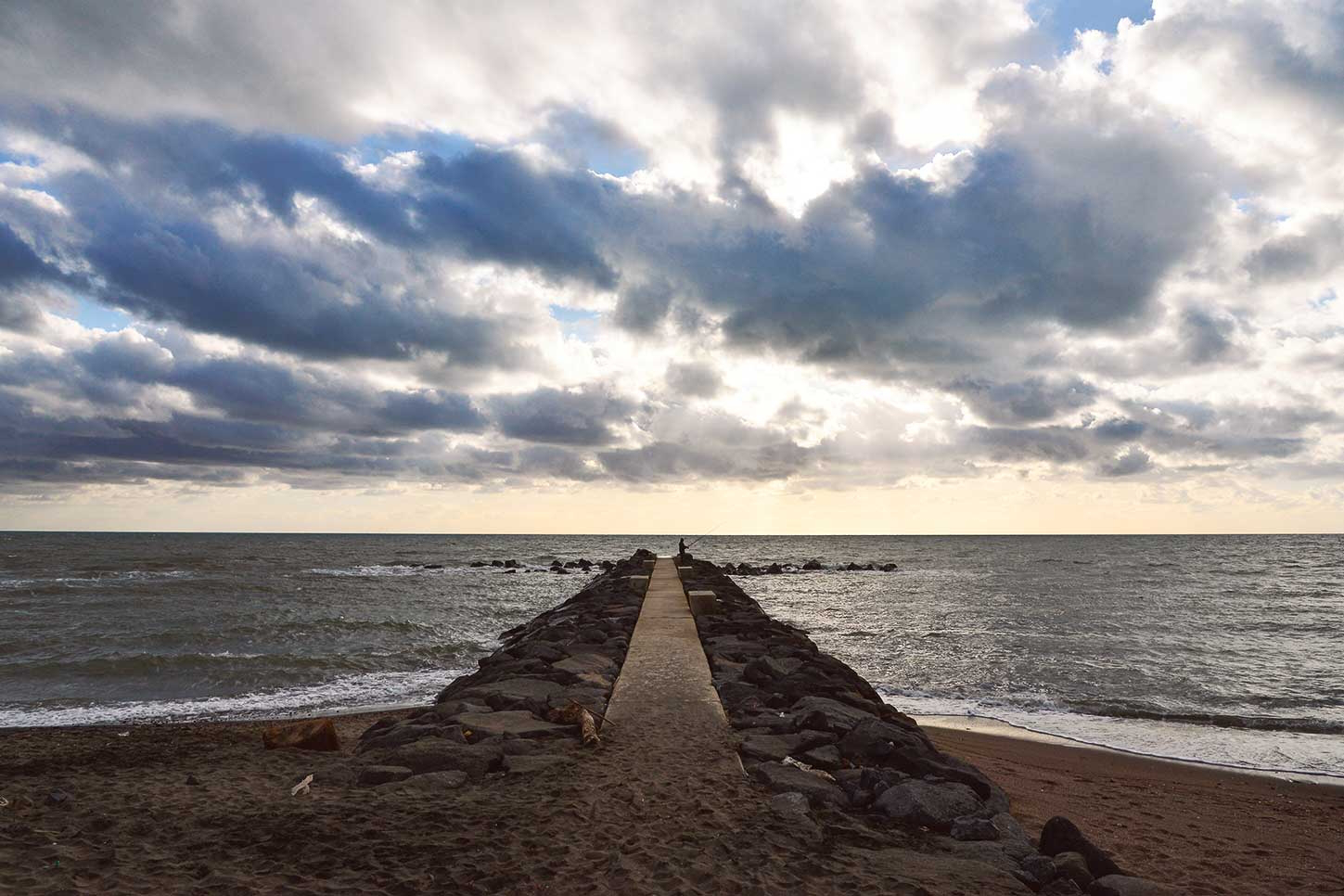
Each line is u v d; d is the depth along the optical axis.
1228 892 5.84
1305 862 6.66
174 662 17.69
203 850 4.77
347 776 6.42
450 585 44.06
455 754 6.56
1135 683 15.80
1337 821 7.98
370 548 105.31
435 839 4.90
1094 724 12.45
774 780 6.15
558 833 5.00
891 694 14.84
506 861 4.57
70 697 14.61
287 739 8.30
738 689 9.95
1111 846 6.86
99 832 5.12
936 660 18.39
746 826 5.14
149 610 29.20
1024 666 17.64
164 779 6.68
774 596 36.81
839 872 4.46
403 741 7.62
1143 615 27.88
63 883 4.23
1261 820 7.94
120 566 56.75
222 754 8.17
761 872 4.41
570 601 26.12
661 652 12.90
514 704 8.88
